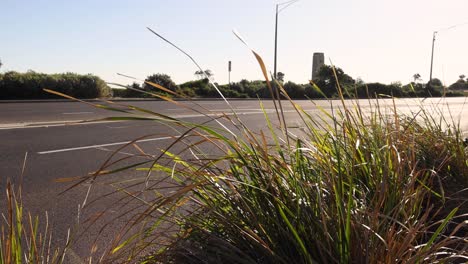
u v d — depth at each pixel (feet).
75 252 12.27
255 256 7.63
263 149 8.57
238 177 8.30
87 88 93.56
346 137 11.10
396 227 8.21
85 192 18.62
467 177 11.93
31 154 27.43
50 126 40.98
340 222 7.23
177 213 9.80
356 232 7.05
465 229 10.11
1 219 14.80
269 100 100.73
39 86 88.48
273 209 7.82
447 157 12.16
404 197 7.94
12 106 65.87
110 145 31.22
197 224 8.36
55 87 90.38
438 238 9.17
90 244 12.89
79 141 32.65
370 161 10.07
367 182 9.75
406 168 10.51
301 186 7.82
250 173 8.04
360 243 6.98
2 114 51.75
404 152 10.30
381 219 8.10
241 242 7.70
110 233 13.71
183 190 7.72
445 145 12.71
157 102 82.58
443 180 11.89
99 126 41.86
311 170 9.12
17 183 20.30
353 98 16.39
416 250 7.84
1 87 85.20
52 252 12.03
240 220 7.85
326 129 11.38
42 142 31.81
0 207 16.52
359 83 32.99
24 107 63.77
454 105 79.56
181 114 53.78
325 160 9.25
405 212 8.48
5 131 37.01
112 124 43.55
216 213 7.65
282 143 12.05
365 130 11.31
